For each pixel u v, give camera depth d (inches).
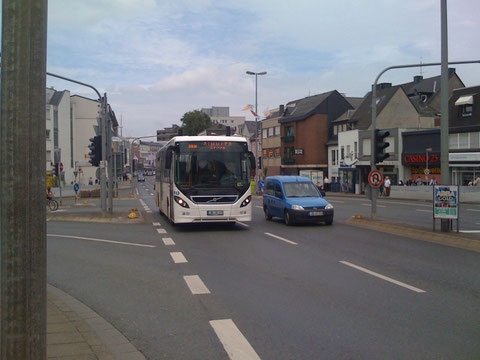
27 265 122.9
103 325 235.8
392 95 2025.1
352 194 1952.5
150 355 194.5
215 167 620.7
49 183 1132.5
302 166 2409.0
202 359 189.5
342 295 290.4
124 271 376.2
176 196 611.8
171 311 260.7
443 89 549.6
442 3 548.7
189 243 531.5
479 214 898.1
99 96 828.6
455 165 1542.8
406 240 543.2
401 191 1531.7
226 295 294.0
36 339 124.9
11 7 122.7
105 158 839.7
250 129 3503.9
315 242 531.2
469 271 362.9
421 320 237.5
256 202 1342.3
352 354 191.8
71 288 319.9
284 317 245.8
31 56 123.9
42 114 126.6
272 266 389.1
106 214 852.0
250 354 194.1
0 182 123.6
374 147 708.7
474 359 184.4
